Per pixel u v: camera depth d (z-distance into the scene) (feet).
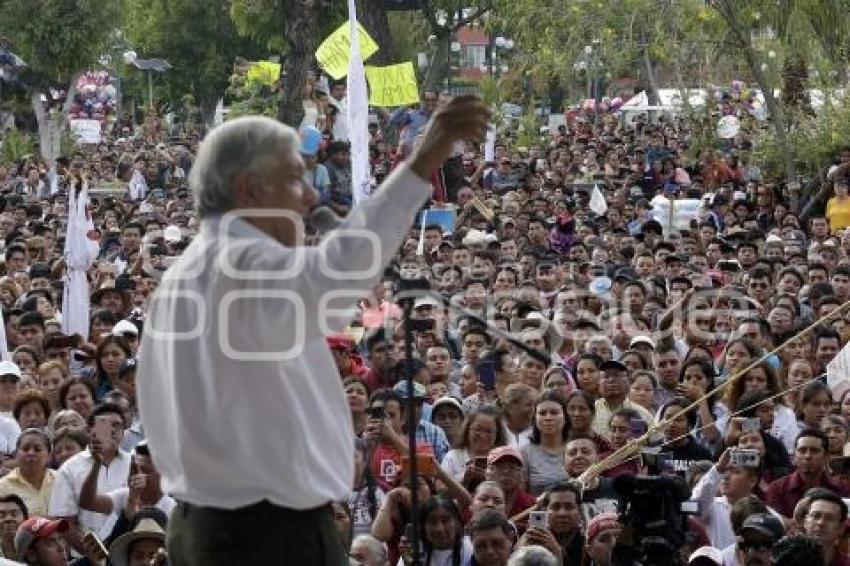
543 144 181.27
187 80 295.69
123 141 233.14
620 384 55.47
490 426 49.65
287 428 18.70
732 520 42.27
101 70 258.98
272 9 213.87
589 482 44.24
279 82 176.86
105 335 63.77
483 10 192.34
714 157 136.26
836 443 50.75
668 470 42.32
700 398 49.67
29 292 76.07
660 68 213.05
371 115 186.09
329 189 92.32
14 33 206.69
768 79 128.88
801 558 37.88
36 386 56.39
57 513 45.50
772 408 53.31
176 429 18.88
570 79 164.96
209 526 19.19
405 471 41.34
